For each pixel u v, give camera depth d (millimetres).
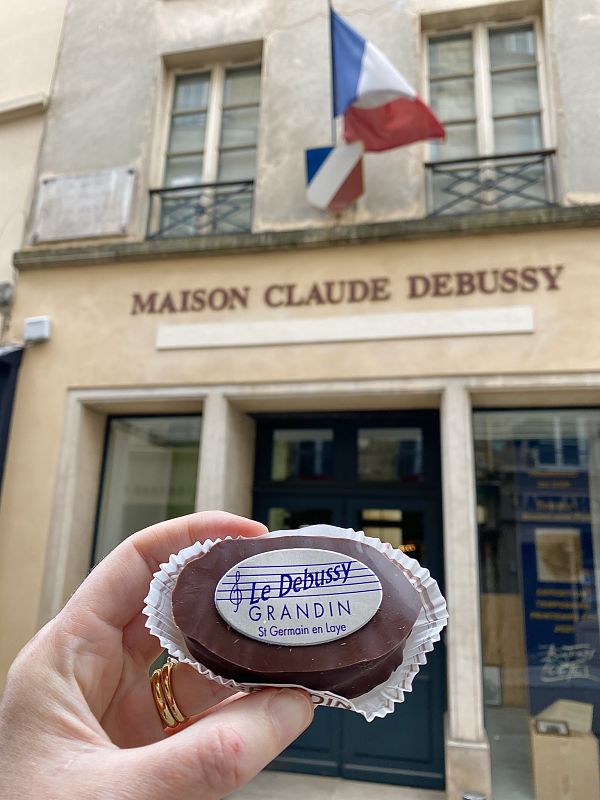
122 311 5395
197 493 4875
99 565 1409
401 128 4836
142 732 1372
